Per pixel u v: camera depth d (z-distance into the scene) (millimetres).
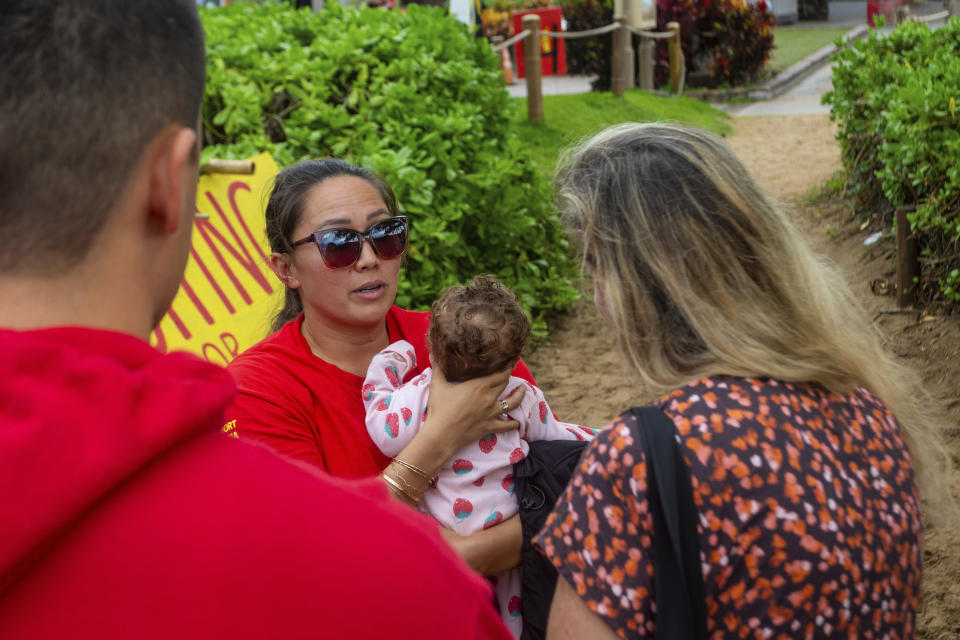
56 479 703
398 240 2186
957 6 18484
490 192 5355
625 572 1238
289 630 775
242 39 5234
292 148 4855
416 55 5418
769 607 1204
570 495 1312
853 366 1405
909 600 1328
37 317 800
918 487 1551
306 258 2141
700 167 1403
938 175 5070
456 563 921
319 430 2088
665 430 1251
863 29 22484
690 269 1368
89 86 780
